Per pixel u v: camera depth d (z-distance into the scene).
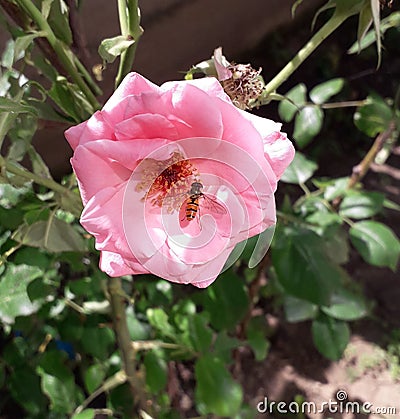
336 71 0.67
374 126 0.32
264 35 0.65
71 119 0.22
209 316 0.32
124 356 0.28
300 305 0.34
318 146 0.62
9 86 0.21
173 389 0.40
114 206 0.14
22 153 0.22
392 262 0.31
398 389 0.46
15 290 0.25
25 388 0.33
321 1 0.69
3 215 0.24
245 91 0.18
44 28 0.19
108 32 0.40
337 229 0.31
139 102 0.13
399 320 0.51
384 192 0.58
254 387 0.47
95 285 0.28
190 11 0.49
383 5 0.20
